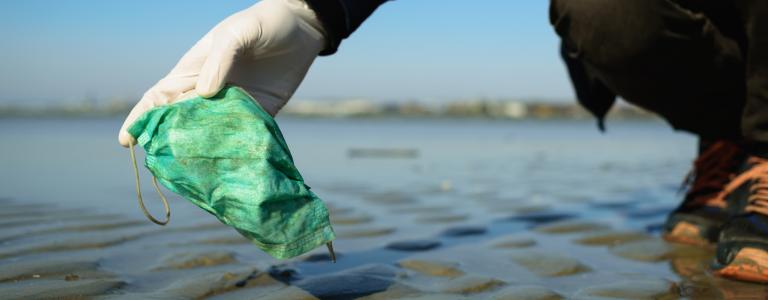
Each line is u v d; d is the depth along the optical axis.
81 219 2.61
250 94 1.51
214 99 1.40
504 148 9.22
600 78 2.19
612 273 1.79
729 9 1.80
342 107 34.66
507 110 35.00
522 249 2.11
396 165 5.98
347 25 1.56
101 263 1.81
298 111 34.53
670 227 2.30
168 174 1.36
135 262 1.83
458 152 8.11
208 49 1.44
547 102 35.16
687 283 1.67
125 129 1.38
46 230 2.34
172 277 1.68
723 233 1.80
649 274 1.78
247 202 1.33
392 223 2.66
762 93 1.75
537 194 3.80
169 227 2.46
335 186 4.18
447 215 2.90
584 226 2.60
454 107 35.12
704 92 2.06
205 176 1.35
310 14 1.53
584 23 1.94
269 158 1.35
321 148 8.38
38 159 5.87
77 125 16.02
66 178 4.29
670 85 2.05
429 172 5.30
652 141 12.14
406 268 1.83
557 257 1.98
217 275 1.70
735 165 2.21
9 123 17.41
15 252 1.93
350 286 1.62
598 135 15.00
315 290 1.59
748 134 1.85
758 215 1.73
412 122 25.75
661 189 4.09
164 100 1.41
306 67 1.58
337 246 2.15
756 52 1.71
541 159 7.09
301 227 1.36
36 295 1.48
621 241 2.27
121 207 2.98
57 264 1.77
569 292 1.59
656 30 1.85
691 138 13.77
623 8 1.84
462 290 1.59
